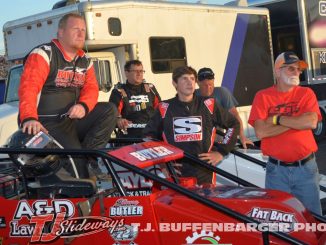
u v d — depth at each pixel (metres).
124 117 6.17
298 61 4.25
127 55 8.55
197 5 9.80
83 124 4.20
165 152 3.95
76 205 3.61
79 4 7.95
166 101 4.48
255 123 4.38
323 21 13.16
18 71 8.95
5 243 3.74
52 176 3.72
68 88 4.09
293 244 3.09
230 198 3.55
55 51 3.97
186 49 9.49
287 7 12.94
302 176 4.31
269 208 3.46
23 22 8.91
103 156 3.57
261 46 11.14
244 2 11.48
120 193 3.59
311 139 4.34
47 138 3.68
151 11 8.84
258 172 5.04
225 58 10.29
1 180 3.98
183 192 3.33
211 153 4.39
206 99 4.45
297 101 4.32
